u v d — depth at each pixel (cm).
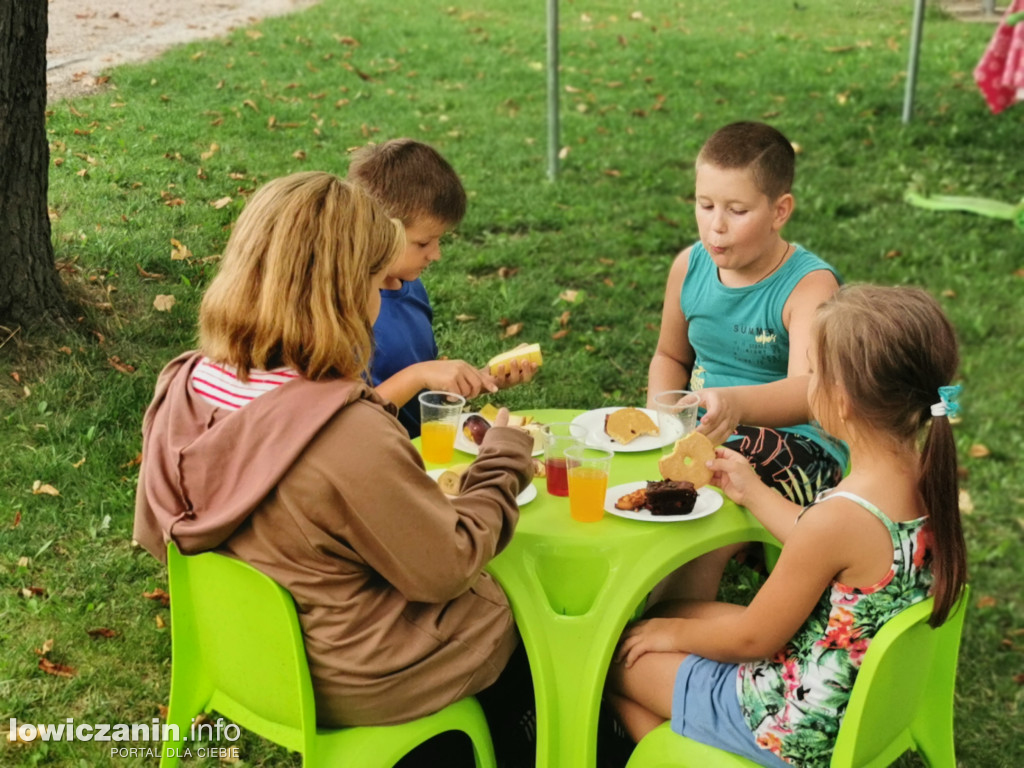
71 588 326
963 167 775
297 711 208
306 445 192
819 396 213
